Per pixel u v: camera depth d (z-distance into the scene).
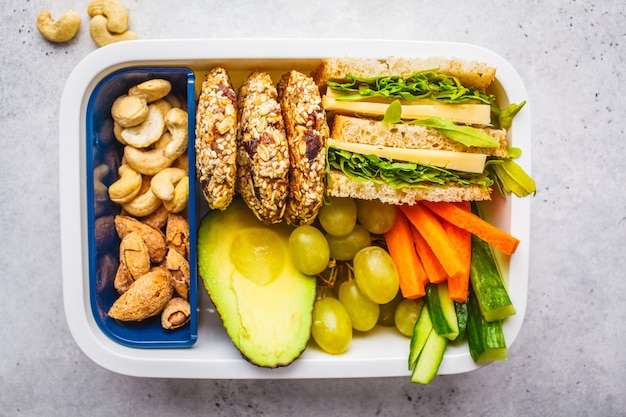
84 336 0.38
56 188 0.45
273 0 0.45
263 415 0.45
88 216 0.38
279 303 0.39
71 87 0.38
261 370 0.39
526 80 0.46
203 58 0.38
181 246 0.40
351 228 0.40
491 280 0.39
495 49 0.46
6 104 0.45
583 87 0.47
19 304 0.45
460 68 0.38
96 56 0.37
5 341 0.45
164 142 0.40
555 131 0.47
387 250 0.43
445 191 0.39
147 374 0.39
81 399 0.45
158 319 0.40
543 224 0.47
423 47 0.39
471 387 0.46
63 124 0.38
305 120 0.37
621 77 0.47
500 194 0.40
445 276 0.40
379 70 0.38
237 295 0.39
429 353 0.39
